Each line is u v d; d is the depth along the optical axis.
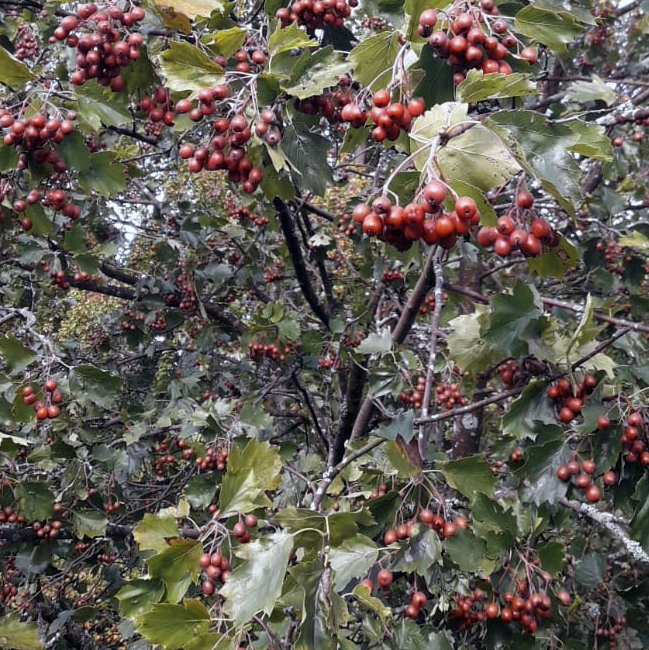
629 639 3.31
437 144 1.52
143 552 3.80
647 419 2.25
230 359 5.73
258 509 2.33
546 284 5.02
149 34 2.37
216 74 2.04
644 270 4.36
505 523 2.38
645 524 2.23
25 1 3.13
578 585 4.02
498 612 2.44
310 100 2.18
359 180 6.92
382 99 1.77
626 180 5.38
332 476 2.70
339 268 6.77
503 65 1.82
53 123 2.24
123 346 6.55
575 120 1.84
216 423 3.55
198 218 5.03
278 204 3.54
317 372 5.47
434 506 2.64
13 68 2.15
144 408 4.80
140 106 2.41
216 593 1.92
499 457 3.06
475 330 2.78
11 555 4.08
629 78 4.82
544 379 2.37
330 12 2.32
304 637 1.69
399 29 1.95
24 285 5.41
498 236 1.78
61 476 4.28
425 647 2.17
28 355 3.08
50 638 4.03
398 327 3.74
